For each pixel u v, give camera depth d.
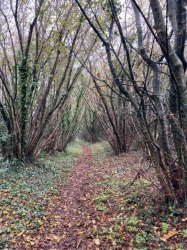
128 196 6.14
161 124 4.96
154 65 4.86
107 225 5.02
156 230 4.38
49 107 14.22
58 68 12.14
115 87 13.13
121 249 4.09
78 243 4.52
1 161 10.43
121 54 11.44
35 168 10.62
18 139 10.49
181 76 4.33
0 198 6.33
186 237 3.94
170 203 4.90
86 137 36.81
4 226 4.98
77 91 19.56
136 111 4.74
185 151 4.50
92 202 6.60
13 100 9.82
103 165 12.23
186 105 4.38
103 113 16.14
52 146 16.86
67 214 6.05
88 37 12.70
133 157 12.40
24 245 4.46
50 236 4.87
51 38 10.12
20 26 10.37
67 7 9.66
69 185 9.07
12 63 12.21
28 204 6.30
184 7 4.10
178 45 4.43
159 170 4.77
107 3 4.80
